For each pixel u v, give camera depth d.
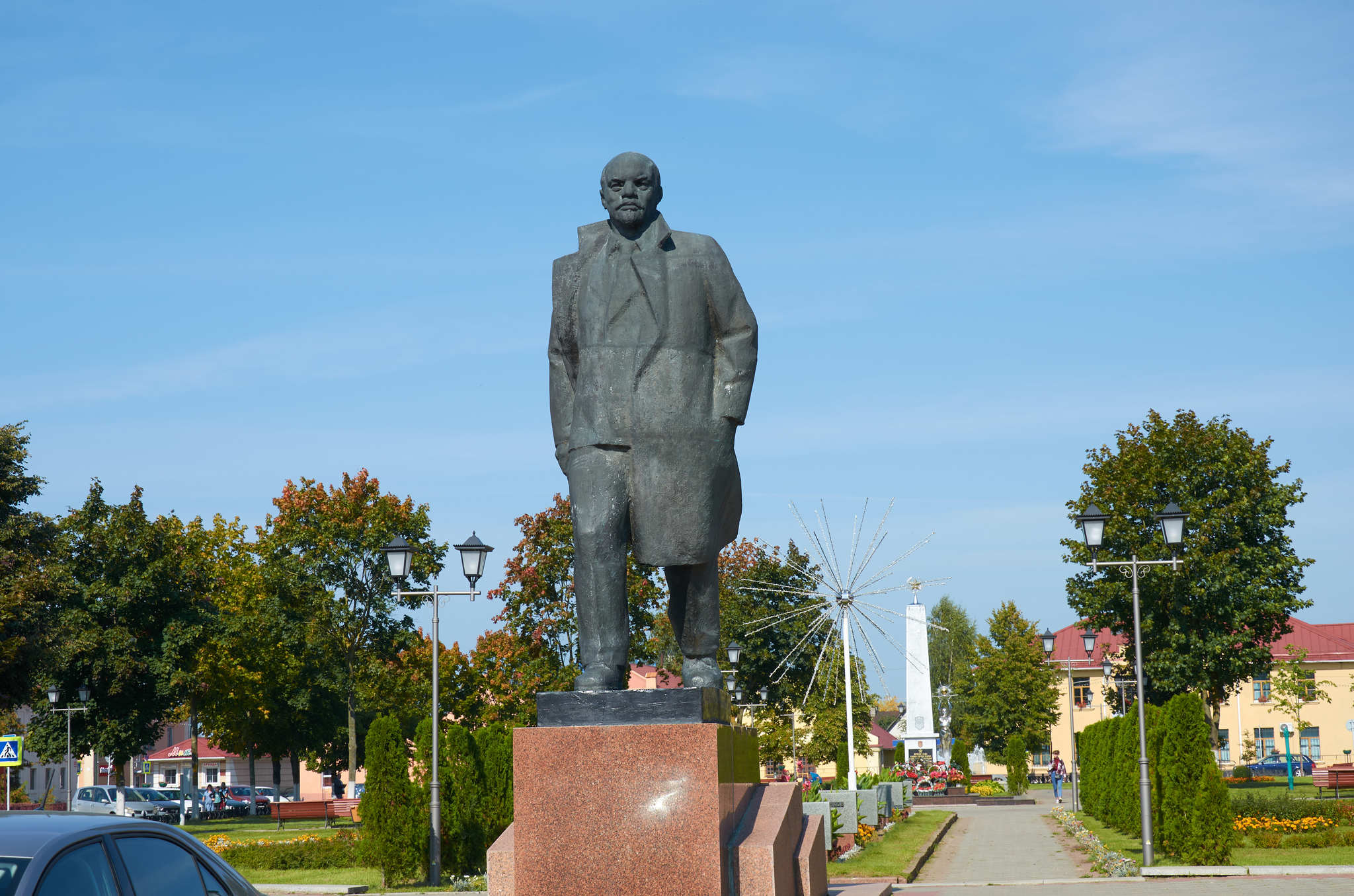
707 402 9.16
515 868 8.37
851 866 19.66
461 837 20.95
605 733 8.37
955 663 95.06
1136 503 43.06
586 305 9.23
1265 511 42.44
